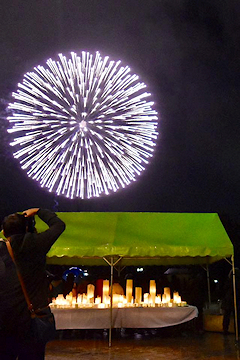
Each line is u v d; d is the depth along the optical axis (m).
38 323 2.94
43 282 3.00
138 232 9.92
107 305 9.97
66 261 12.77
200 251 9.73
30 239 2.96
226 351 8.62
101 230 9.88
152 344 9.59
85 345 9.46
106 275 16.41
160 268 17.30
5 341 2.89
